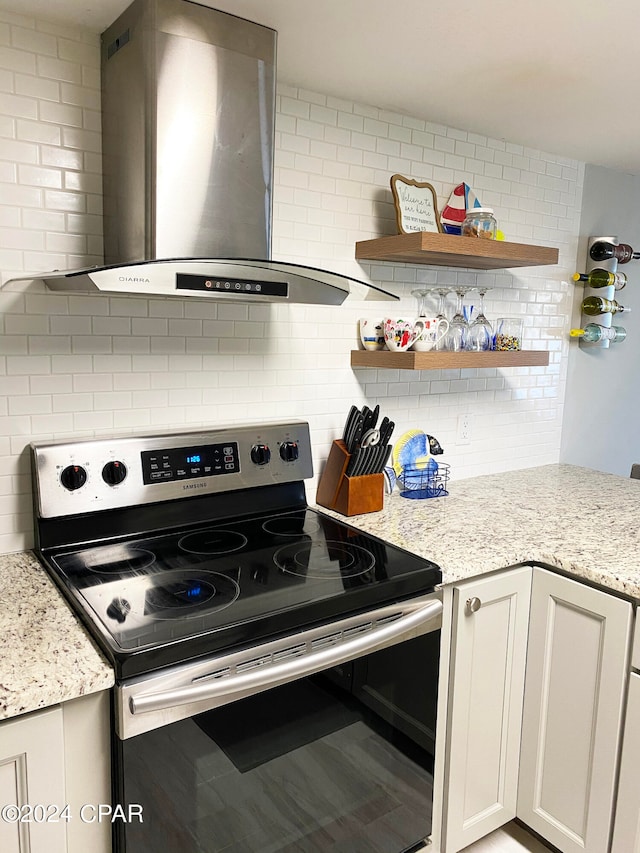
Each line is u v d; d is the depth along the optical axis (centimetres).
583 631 161
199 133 142
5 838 105
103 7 142
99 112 157
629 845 154
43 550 155
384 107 205
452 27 149
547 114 209
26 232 151
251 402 193
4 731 101
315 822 139
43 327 156
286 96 187
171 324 175
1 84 145
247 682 119
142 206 142
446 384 240
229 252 149
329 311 206
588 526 189
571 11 140
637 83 180
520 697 176
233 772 124
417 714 156
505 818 181
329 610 134
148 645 112
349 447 197
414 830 161
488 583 162
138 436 167
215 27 141
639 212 299
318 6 138
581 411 293
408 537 176
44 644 115
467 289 215
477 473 257
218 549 163
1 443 154
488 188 240
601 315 284
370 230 210
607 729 156
